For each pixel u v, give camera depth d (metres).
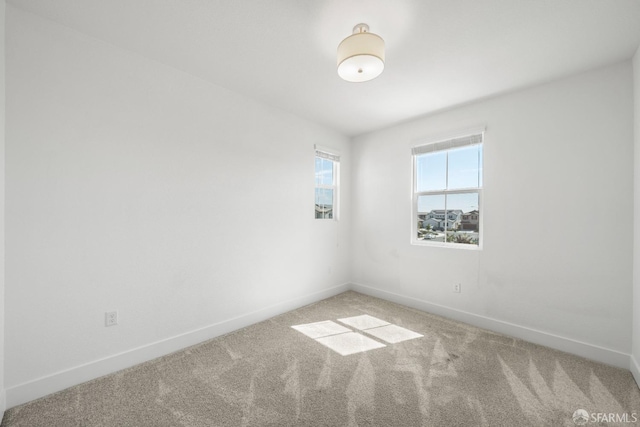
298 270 3.39
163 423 1.51
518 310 2.60
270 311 3.05
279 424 1.50
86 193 1.87
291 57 2.15
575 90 2.31
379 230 3.80
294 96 2.82
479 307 2.85
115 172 1.99
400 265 3.56
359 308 3.35
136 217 2.09
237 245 2.75
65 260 1.79
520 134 2.59
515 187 2.62
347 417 1.56
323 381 1.89
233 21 1.74
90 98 1.88
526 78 2.39
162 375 1.95
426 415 1.57
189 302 2.40
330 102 2.96
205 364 2.09
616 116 2.13
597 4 1.55
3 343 1.56
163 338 2.24
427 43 1.93
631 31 1.77
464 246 3.01
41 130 1.70
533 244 2.52
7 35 1.59
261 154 2.96
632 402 1.68
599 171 2.20
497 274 2.73
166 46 2.01
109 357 1.96
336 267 3.94
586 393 1.77
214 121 2.57
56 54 1.75
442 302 3.14
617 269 2.13
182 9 1.64
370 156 3.93
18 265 1.62
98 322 1.92
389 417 1.56
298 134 3.36
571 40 1.88
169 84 2.27
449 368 2.05
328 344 2.43
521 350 2.34
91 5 1.60
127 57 2.05
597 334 2.20
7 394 1.58
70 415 1.56
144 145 2.13
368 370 2.02
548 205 2.44
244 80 2.51
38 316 1.70
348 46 1.68
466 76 2.38
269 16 1.69
